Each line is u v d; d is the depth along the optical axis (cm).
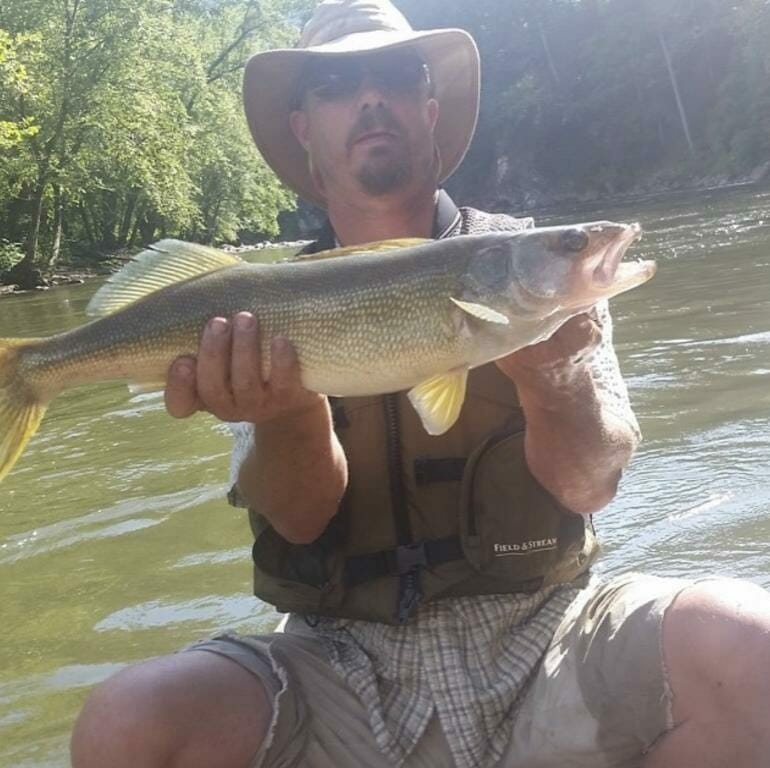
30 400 90
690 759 70
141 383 88
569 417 80
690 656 70
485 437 85
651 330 288
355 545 86
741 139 1559
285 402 81
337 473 84
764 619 70
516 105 2070
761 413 189
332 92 99
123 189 1112
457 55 107
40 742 109
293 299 83
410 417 86
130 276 89
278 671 79
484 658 83
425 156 101
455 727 79
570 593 87
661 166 1816
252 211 1441
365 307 82
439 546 84
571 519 86
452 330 81
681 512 149
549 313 79
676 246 520
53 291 847
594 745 76
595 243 79
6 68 852
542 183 2038
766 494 150
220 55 1278
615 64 1906
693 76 1777
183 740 73
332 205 104
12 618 144
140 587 149
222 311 84
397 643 83
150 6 1027
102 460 226
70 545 171
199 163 1224
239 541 162
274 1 1302
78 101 945
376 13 112
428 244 83
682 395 210
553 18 2091
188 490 192
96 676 124
